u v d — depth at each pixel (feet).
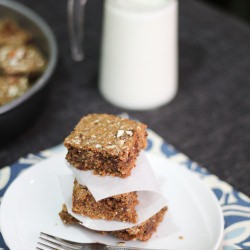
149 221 1.89
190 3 3.26
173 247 1.86
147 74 2.46
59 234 1.89
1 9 2.86
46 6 3.20
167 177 2.06
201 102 2.60
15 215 1.90
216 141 2.39
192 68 2.79
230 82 2.72
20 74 2.64
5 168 2.12
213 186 2.09
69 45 2.92
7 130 2.25
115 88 2.52
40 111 2.40
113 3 2.40
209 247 1.82
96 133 1.86
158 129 2.45
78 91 2.63
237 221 1.96
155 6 2.38
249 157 2.31
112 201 1.85
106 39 2.47
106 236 1.90
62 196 1.98
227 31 3.05
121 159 1.78
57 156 2.10
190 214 1.95
